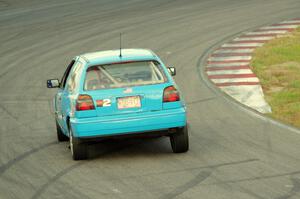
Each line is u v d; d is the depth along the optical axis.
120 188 25.06
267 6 79.00
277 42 60.38
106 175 27.08
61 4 89.56
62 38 69.00
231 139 32.62
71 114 29.25
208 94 44.53
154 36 67.25
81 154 29.59
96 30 71.62
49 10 85.31
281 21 70.12
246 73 50.06
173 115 28.64
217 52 58.53
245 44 60.69
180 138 29.48
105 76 29.25
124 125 28.45
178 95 28.98
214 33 66.69
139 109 28.67
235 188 24.23
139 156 29.91
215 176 26.02
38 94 48.81
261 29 66.88
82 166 28.80
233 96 43.56
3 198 24.69
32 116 42.00
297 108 38.56
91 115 28.58
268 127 34.97
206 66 53.66
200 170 27.02
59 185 26.08
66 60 60.06
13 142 35.03
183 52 59.81
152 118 28.52
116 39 66.94
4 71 57.50
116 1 89.00
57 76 54.59
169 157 29.39
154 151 30.72
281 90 44.41
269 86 45.84
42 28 74.50
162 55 59.25
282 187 24.09
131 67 29.55
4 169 29.36
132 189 24.83
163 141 32.66
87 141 29.05
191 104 42.06
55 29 73.56
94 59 30.17
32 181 26.95
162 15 77.38
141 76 29.22
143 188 24.88
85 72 29.48
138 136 28.89
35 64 59.31
